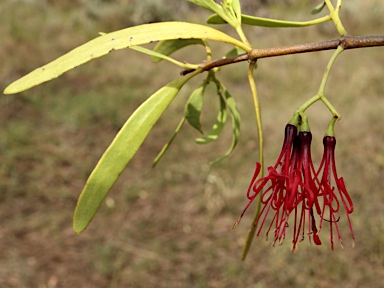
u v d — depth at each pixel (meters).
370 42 0.96
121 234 4.29
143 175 5.07
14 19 8.34
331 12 1.03
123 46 0.88
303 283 3.76
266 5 8.49
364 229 4.09
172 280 3.85
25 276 3.79
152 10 8.73
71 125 5.80
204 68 1.01
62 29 8.55
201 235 4.29
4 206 4.54
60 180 4.92
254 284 3.80
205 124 5.79
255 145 5.40
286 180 0.92
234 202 4.59
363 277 3.79
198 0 1.04
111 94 6.57
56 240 4.18
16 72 7.03
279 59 7.34
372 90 6.32
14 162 5.06
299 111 0.95
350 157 5.07
